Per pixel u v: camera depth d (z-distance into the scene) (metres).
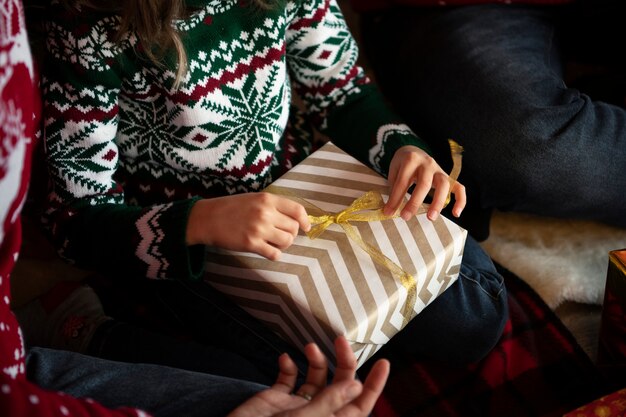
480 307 0.95
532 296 1.10
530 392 1.00
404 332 0.98
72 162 0.86
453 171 0.89
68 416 0.54
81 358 0.76
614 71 1.34
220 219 0.79
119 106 0.91
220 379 0.72
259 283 0.79
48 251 1.21
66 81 0.82
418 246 0.80
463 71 1.14
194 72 0.86
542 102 1.09
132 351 0.89
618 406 0.86
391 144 0.99
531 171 1.06
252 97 0.93
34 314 1.07
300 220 0.78
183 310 0.95
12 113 0.59
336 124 1.07
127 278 1.12
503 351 1.02
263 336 0.88
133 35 0.82
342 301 0.75
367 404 0.65
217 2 0.85
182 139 0.92
